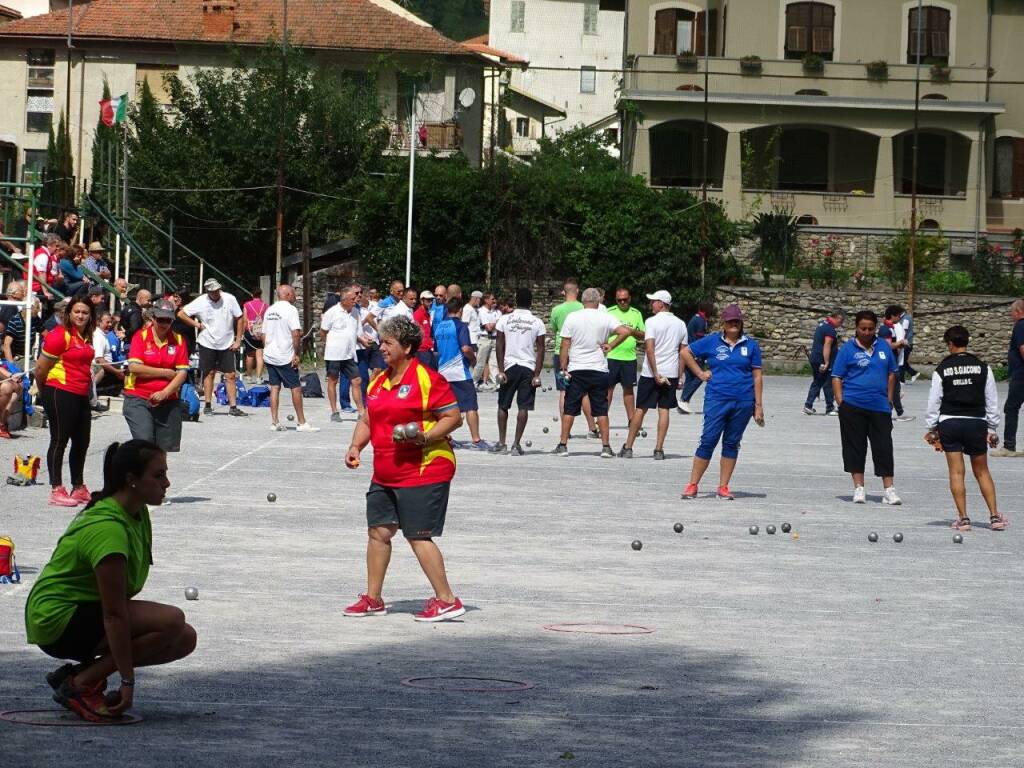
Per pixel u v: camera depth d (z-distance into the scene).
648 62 65.38
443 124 67.31
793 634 10.85
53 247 34.03
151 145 61.09
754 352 19.58
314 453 23.30
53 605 7.30
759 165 66.38
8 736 7.00
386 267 57.16
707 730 7.62
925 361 58.44
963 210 65.19
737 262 59.78
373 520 11.00
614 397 39.62
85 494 16.97
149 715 7.56
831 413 36.41
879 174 65.44
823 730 7.73
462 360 25.16
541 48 114.19
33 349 28.19
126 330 32.72
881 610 12.09
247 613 10.95
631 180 57.66
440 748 6.99
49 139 64.38
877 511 19.05
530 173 57.09
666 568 13.96
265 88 61.28
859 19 66.25
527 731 7.43
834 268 60.38
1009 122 66.50
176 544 14.34
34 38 69.25
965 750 7.38
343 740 7.09
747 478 22.34
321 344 56.81
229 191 60.28
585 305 24.44
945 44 66.25
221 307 29.67
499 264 57.19
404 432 10.67
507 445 25.80
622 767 6.72
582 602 11.95
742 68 64.94
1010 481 23.23
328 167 61.09
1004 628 11.41
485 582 12.78
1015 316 27.48
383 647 9.80
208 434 25.81
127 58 69.44
